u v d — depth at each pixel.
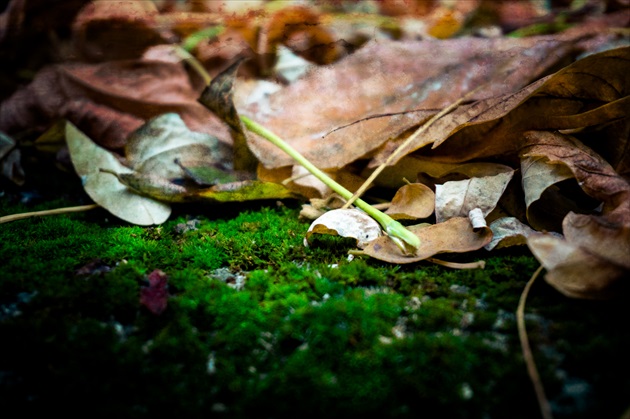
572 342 0.27
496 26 0.42
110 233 0.33
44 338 0.27
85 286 0.29
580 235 0.28
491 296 0.28
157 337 0.27
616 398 0.25
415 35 0.41
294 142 0.35
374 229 0.31
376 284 0.29
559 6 0.43
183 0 0.40
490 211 0.31
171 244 0.32
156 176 0.34
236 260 0.31
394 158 0.33
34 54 0.41
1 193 0.37
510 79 0.35
